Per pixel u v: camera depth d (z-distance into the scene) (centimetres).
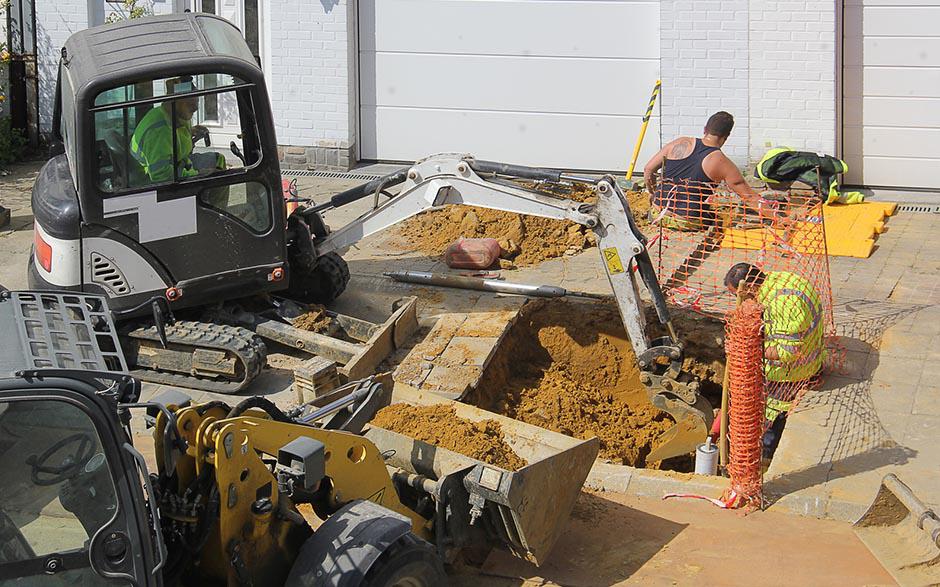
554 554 583
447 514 546
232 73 764
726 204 952
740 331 596
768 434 727
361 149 1305
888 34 1140
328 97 1265
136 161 755
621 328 856
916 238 1033
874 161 1180
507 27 1230
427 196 803
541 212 765
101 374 388
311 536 477
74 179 764
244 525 459
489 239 994
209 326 780
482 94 1256
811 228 927
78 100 726
